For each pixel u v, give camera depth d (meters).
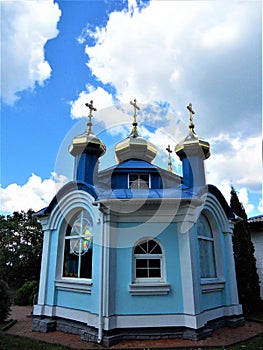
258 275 12.87
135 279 7.04
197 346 5.97
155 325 6.59
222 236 9.07
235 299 8.53
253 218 15.23
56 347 5.96
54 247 8.51
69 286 7.64
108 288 6.60
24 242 22.33
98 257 7.11
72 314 7.38
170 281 6.99
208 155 11.12
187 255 7.07
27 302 13.24
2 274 20.30
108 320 6.34
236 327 7.97
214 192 9.10
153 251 7.34
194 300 6.70
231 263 8.92
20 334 7.30
